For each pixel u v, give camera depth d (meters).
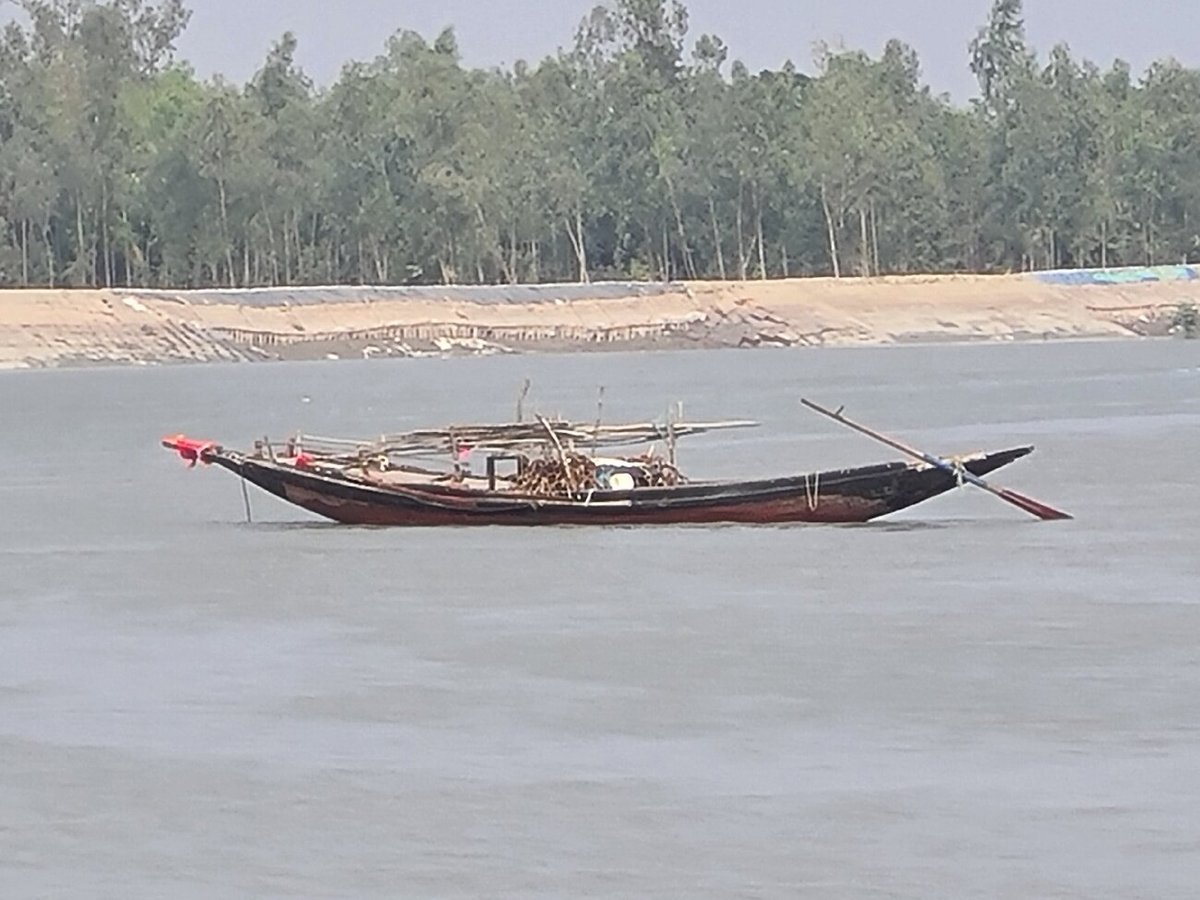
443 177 165.25
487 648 35.88
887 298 173.25
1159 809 26.06
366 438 84.00
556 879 24.02
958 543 47.44
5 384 133.88
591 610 39.41
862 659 34.66
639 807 26.44
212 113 162.50
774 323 168.38
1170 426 85.94
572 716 30.89
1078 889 23.53
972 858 24.48
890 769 27.92
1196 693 31.92
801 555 45.66
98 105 165.25
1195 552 46.16
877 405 102.00
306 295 161.25
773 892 23.58
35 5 168.50
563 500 49.72
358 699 32.06
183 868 24.52
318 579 43.53
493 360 156.50
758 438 83.06
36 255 165.62
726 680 33.19
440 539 48.62
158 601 41.34
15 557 48.00
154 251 169.50
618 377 130.38
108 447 83.19
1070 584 41.81
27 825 25.98
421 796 26.94
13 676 34.03
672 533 48.78
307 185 166.25
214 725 30.55
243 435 87.88
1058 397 106.19
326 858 24.77
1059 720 30.39
